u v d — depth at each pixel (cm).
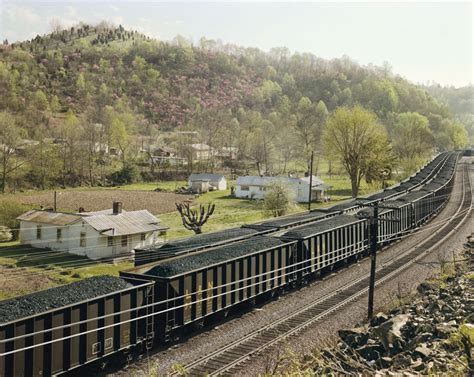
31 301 1563
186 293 2028
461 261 3162
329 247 3072
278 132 15125
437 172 8000
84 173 10138
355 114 7700
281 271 2642
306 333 2066
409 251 3722
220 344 1966
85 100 19488
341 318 2261
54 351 1546
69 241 4466
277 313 2367
